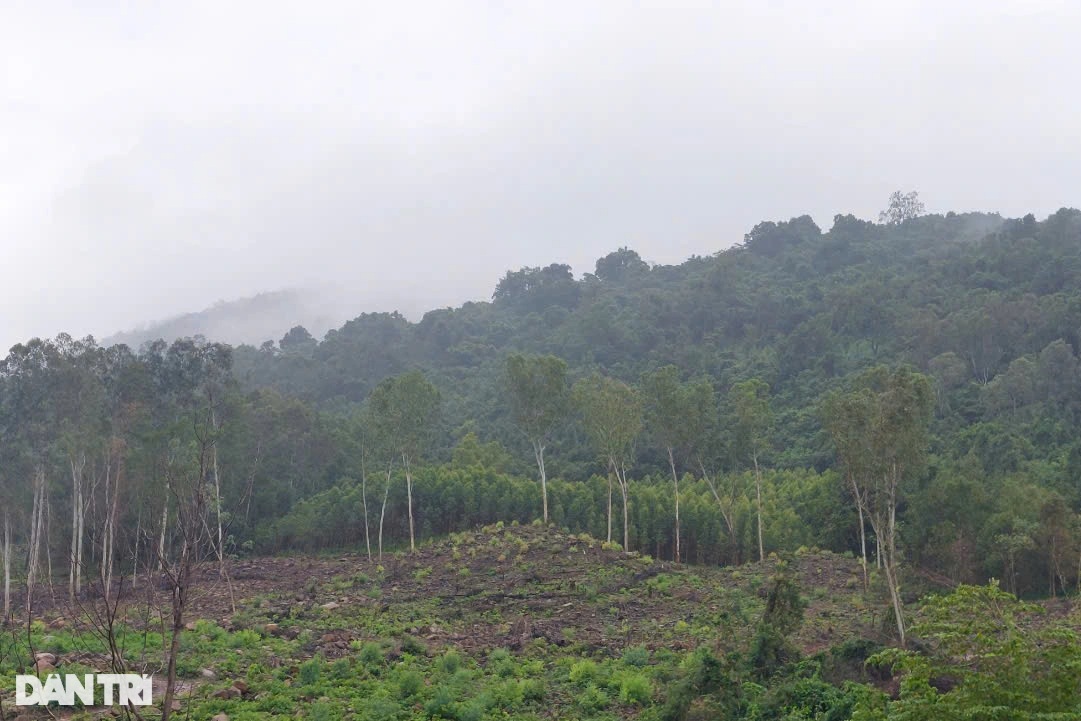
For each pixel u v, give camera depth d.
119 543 43.28
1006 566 48.62
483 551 54.38
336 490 73.75
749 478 73.19
